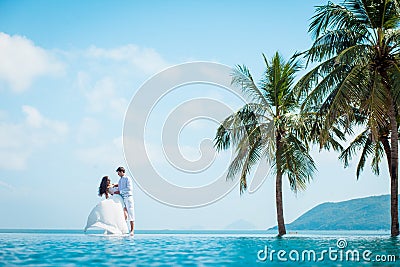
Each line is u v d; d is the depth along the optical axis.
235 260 8.45
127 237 14.39
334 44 17.19
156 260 8.23
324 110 16.72
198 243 12.12
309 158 19.34
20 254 8.80
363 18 17.36
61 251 9.41
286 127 19.67
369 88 16.48
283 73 20.36
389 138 20.00
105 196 15.60
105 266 7.37
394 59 16.73
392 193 16.70
